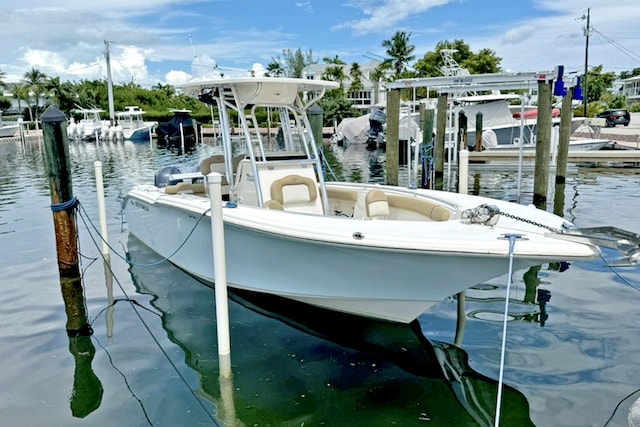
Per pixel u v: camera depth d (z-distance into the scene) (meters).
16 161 21.53
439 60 43.31
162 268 6.05
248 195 5.18
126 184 13.83
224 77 5.09
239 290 5.13
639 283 5.30
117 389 3.50
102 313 4.84
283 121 5.73
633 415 2.09
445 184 12.61
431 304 3.88
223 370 3.72
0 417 3.19
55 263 6.41
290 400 3.36
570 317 4.51
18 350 4.10
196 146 31.30
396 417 3.17
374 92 46.47
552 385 3.42
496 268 3.46
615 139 21.39
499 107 18.39
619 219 8.09
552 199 10.01
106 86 57.38
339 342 4.15
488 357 3.84
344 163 18.94
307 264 4.08
